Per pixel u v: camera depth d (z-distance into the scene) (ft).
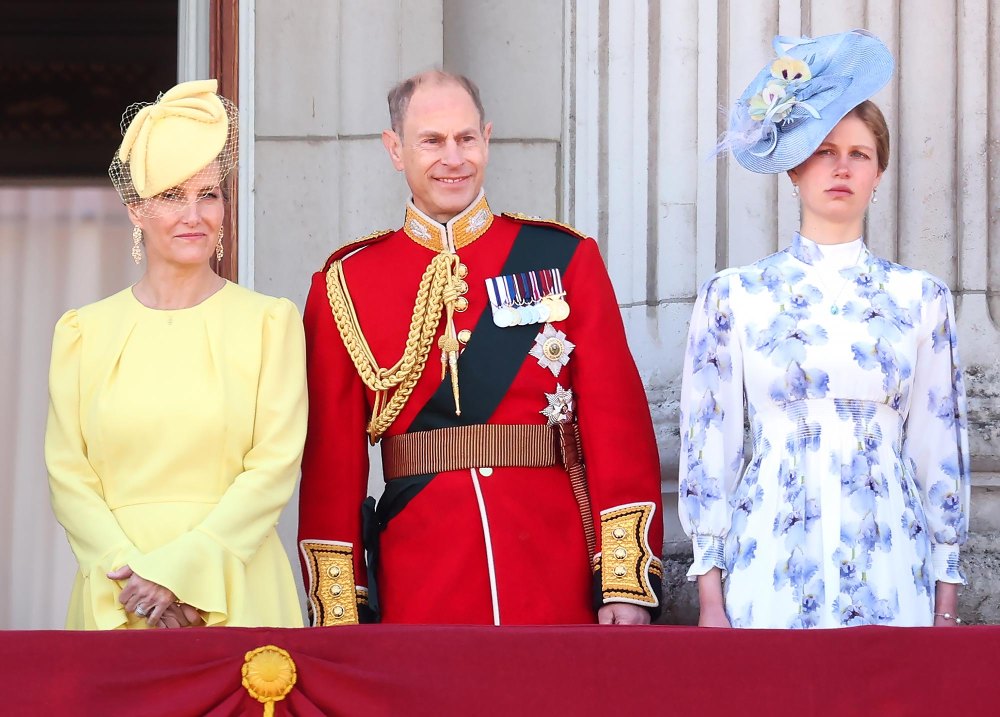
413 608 44.47
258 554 43.91
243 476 43.65
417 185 47.47
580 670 36.45
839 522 42.50
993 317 57.06
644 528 44.45
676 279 59.21
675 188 59.88
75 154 119.65
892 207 57.93
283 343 45.34
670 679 36.32
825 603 42.11
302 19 63.67
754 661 36.29
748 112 45.85
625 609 43.75
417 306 46.37
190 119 44.88
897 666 36.09
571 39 64.59
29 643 36.42
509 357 45.83
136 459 43.91
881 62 45.68
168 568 41.16
